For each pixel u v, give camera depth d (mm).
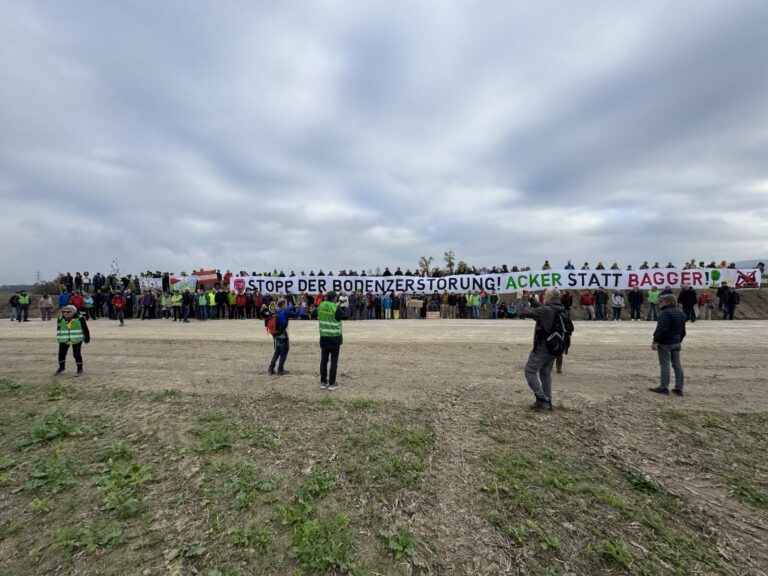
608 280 22828
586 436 5402
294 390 7320
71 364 9625
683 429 5613
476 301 22422
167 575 3027
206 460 4699
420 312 23094
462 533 3514
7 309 27312
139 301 22609
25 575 3055
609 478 4383
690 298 18000
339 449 4977
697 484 4297
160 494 4047
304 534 3428
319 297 22484
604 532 3518
